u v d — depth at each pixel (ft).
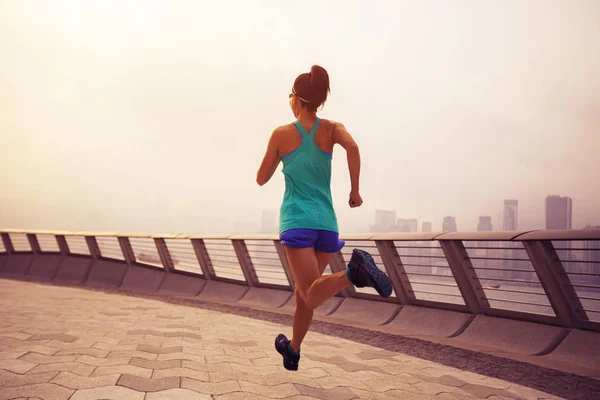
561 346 14.28
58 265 42.24
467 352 15.08
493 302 17.07
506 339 15.81
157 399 8.11
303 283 7.52
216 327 18.53
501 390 10.77
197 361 11.55
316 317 22.54
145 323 17.94
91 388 8.44
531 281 15.52
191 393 8.63
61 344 12.22
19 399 7.57
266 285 29.14
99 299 26.91
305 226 7.55
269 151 8.19
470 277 17.57
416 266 19.62
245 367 11.39
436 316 18.79
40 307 20.47
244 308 26.78
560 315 14.67
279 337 9.02
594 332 13.88
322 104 8.43
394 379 11.30
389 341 16.90
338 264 23.38
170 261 35.63
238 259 30.68
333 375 11.28
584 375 12.37
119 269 38.52
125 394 8.25
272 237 26.94
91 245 40.45
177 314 22.20
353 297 23.07
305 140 8.05
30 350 11.19
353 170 7.73
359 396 9.50
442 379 11.59
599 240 13.09
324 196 8.00
